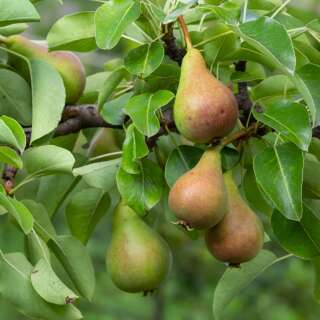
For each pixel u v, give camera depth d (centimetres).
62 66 111
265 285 220
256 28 93
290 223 101
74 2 232
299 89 94
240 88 104
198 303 222
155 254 104
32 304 94
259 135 100
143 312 236
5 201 91
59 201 114
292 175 93
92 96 119
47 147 99
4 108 109
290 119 95
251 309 223
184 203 93
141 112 96
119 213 105
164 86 104
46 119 103
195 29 109
